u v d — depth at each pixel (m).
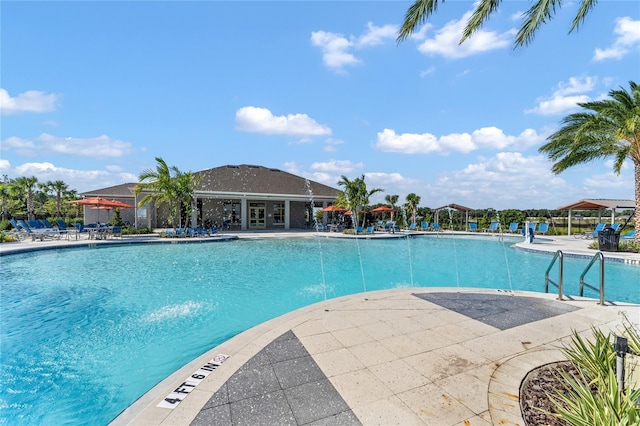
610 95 12.81
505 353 3.75
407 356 3.66
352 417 2.53
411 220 33.22
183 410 2.61
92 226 19.33
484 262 13.08
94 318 6.17
